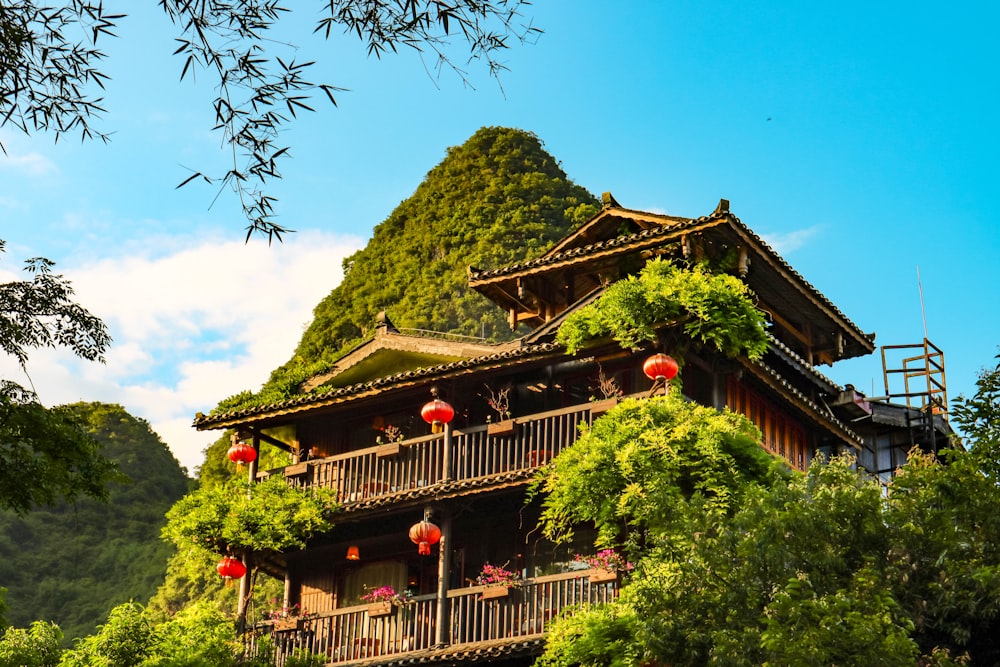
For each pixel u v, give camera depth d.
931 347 28.88
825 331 28.23
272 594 40.97
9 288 14.18
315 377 28.28
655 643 15.66
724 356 23.08
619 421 21.34
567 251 27.95
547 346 23.64
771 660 14.56
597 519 20.73
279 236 10.08
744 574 15.62
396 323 51.88
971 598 14.86
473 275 27.81
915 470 16.61
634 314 22.36
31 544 54.03
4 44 10.50
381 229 58.16
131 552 54.56
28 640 22.47
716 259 25.00
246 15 9.80
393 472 25.02
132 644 21.88
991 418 16.80
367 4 9.79
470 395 25.53
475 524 24.73
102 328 14.47
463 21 9.68
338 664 23.02
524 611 21.81
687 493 20.83
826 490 16.16
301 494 24.80
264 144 9.95
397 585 25.27
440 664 22.03
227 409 28.23
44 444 14.50
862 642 13.87
